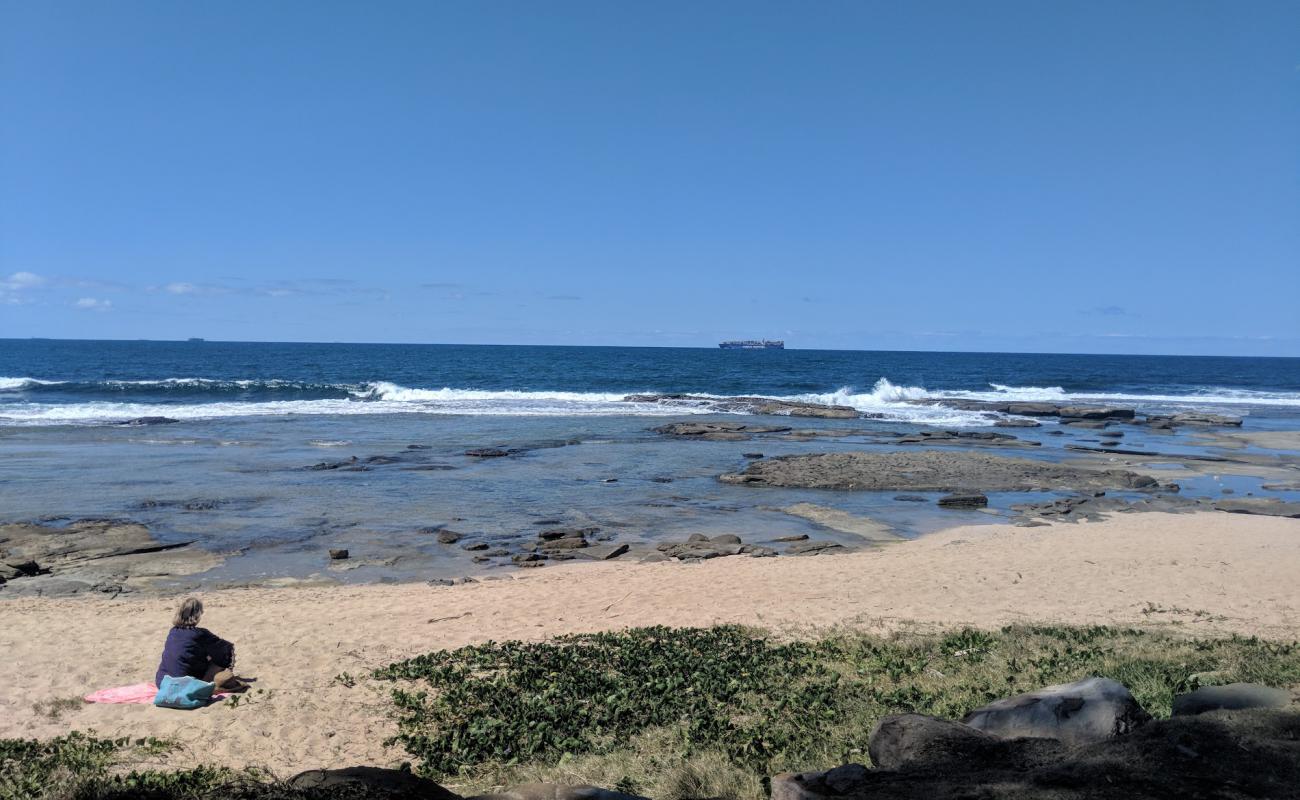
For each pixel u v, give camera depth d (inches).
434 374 3260.3
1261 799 187.2
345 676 404.8
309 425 1536.7
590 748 316.8
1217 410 2349.9
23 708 369.7
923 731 236.4
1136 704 251.9
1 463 1079.0
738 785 260.8
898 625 495.8
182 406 1803.6
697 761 285.7
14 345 7126.0
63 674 413.1
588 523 834.2
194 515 823.7
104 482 968.3
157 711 366.3
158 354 4955.7
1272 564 661.3
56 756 313.3
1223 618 507.5
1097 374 4372.5
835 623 500.7
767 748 301.3
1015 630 470.9
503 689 380.2
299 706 369.1
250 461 1133.7
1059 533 795.4
